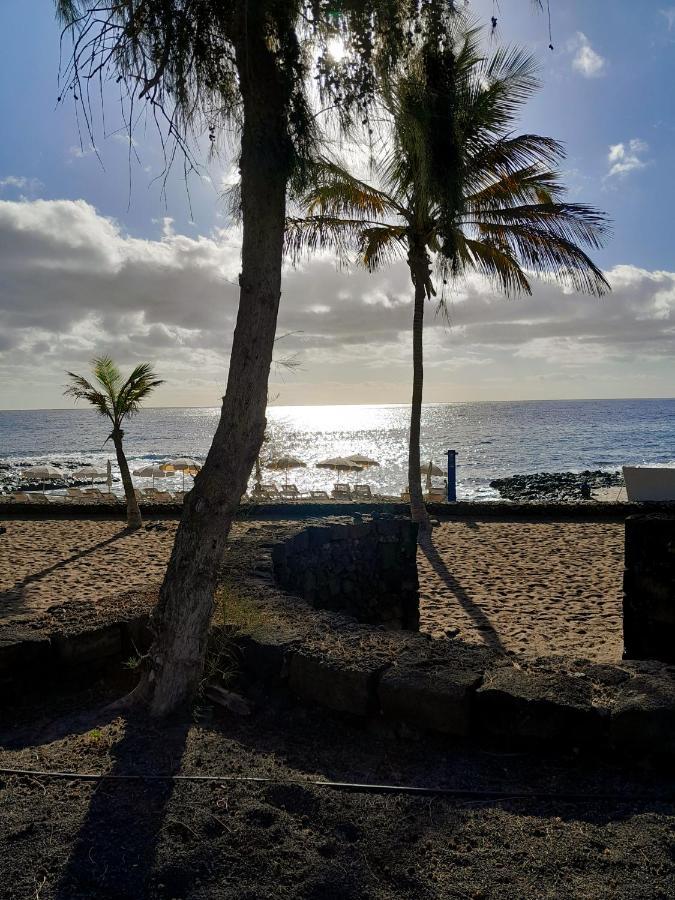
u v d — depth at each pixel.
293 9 3.83
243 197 3.72
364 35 4.04
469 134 9.94
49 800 2.81
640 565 5.87
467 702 3.23
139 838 2.54
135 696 3.78
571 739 3.09
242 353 3.66
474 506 16.47
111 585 9.96
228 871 2.37
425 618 8.41
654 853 2.42
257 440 3.72
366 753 3.28
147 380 15.50
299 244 14.17
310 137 3.86
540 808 2.74
